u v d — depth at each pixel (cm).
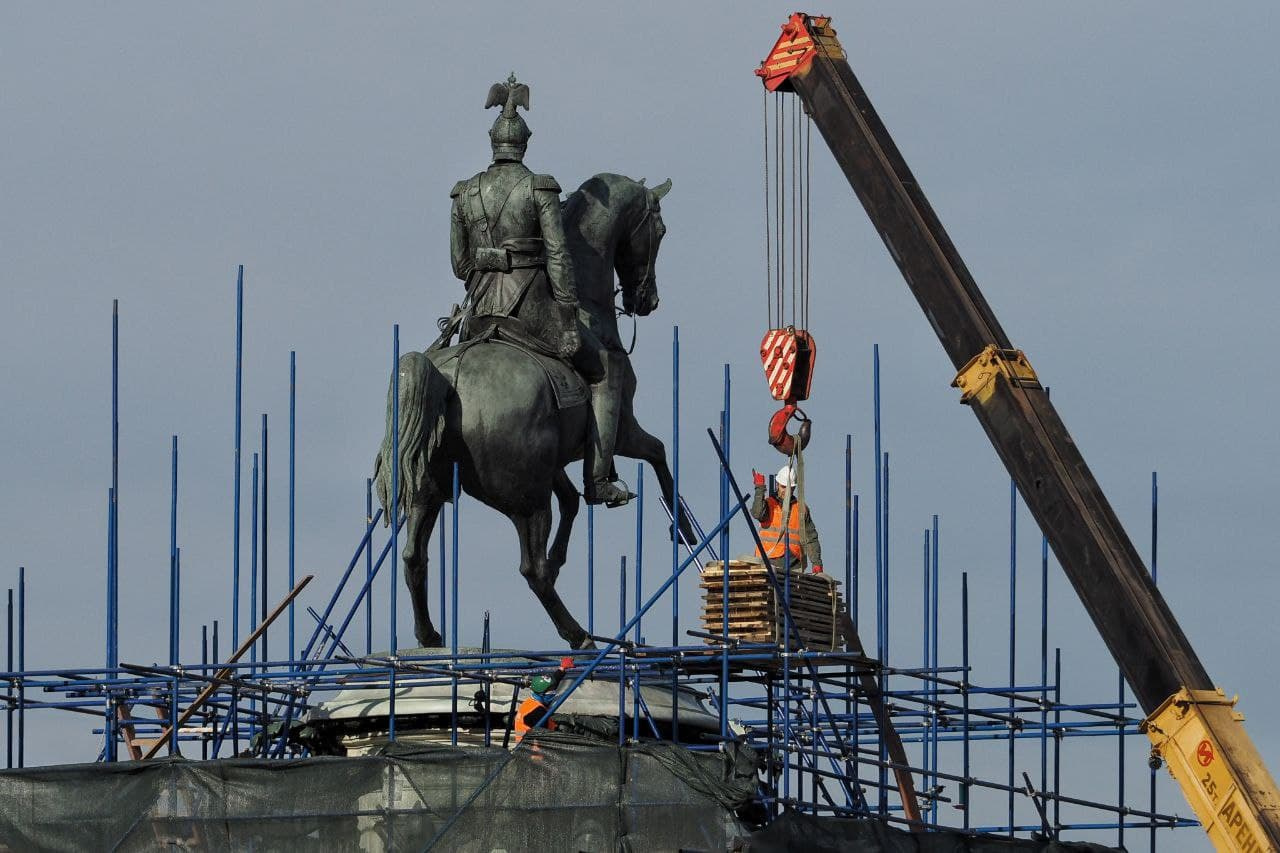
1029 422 10919
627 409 10988
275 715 10962
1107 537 10706
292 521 10531
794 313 11650
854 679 11038
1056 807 11006
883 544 10525
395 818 9788
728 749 9938
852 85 11731
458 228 10944
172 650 10412
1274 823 10238
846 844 9988
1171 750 10419
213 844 9781
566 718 10331
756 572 10475
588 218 11125
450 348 10688
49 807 9788
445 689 10556
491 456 10488
